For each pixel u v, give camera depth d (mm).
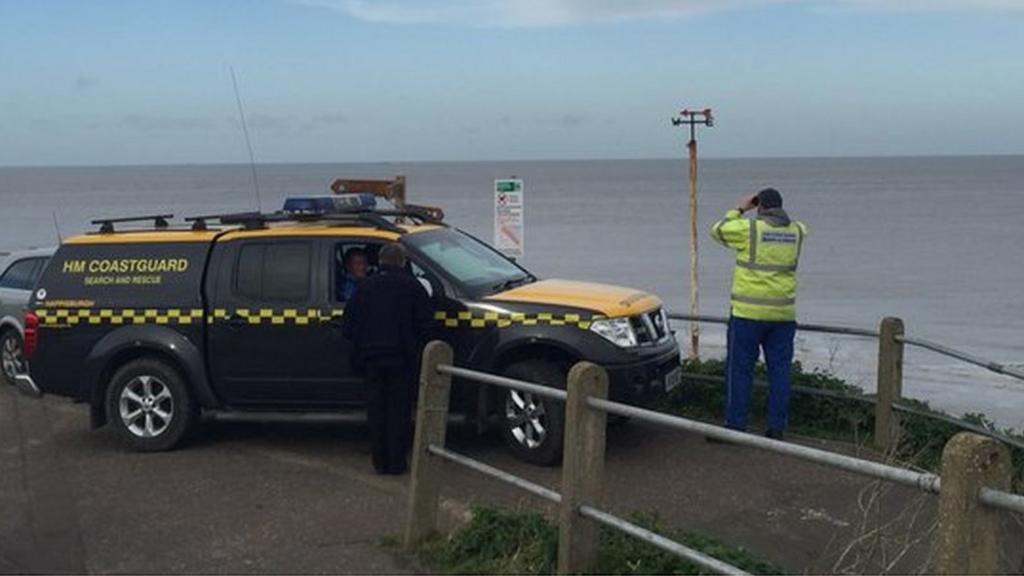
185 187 173125
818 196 130625
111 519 7082
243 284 8828
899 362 8719
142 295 8984
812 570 6117
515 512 6203
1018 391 18953
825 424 9414
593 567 5402
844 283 41750
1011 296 37156
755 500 7355
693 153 13000
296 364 8688
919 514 6738
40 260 12875
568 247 58219
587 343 8109
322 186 167250
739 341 8641
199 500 7469
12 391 12203
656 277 42688
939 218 85500
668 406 9891
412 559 6141
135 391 8930
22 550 6480
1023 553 4246
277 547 6434
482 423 8375
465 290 8461
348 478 7949
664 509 7176
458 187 165125
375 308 7809
